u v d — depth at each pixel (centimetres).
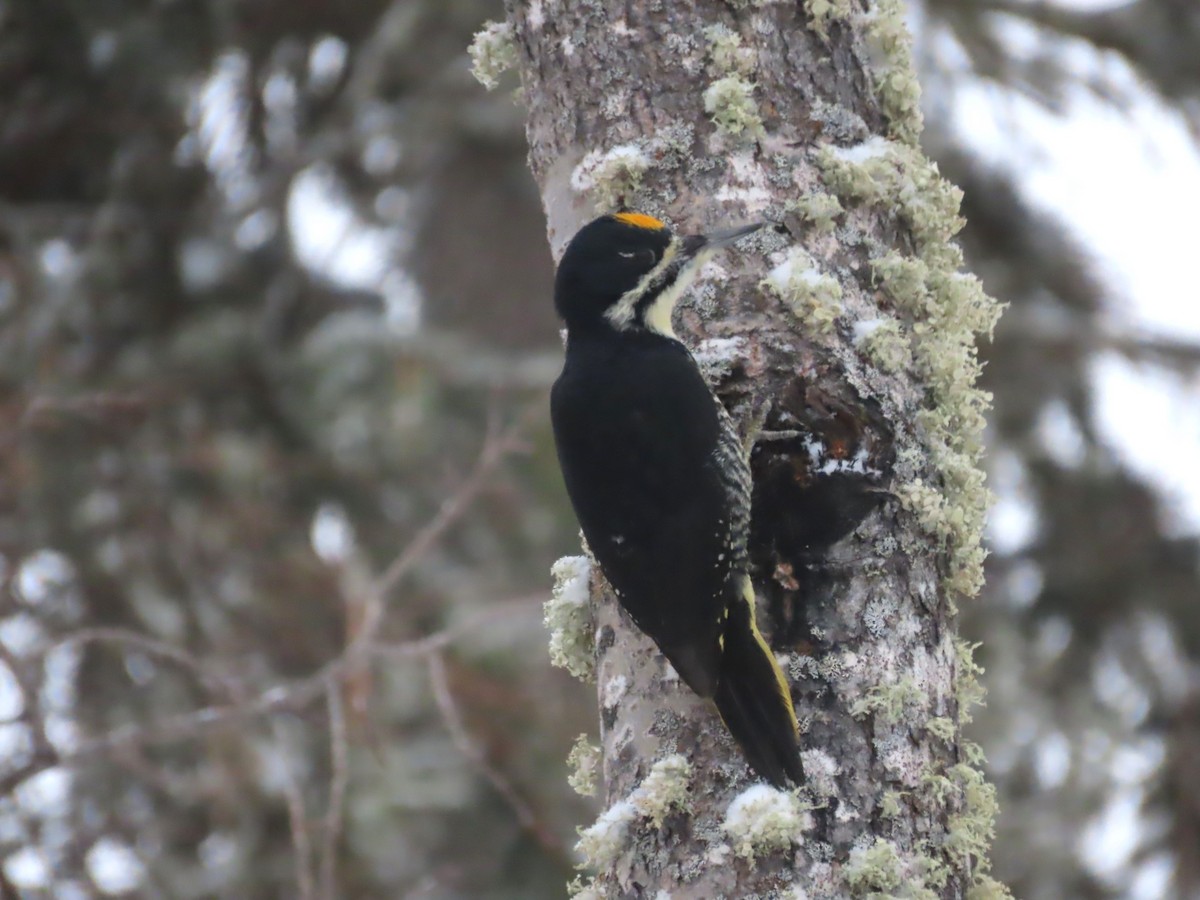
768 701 619
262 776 1284
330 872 951
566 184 714
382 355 1520
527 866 1343
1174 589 1611
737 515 646
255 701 1009
